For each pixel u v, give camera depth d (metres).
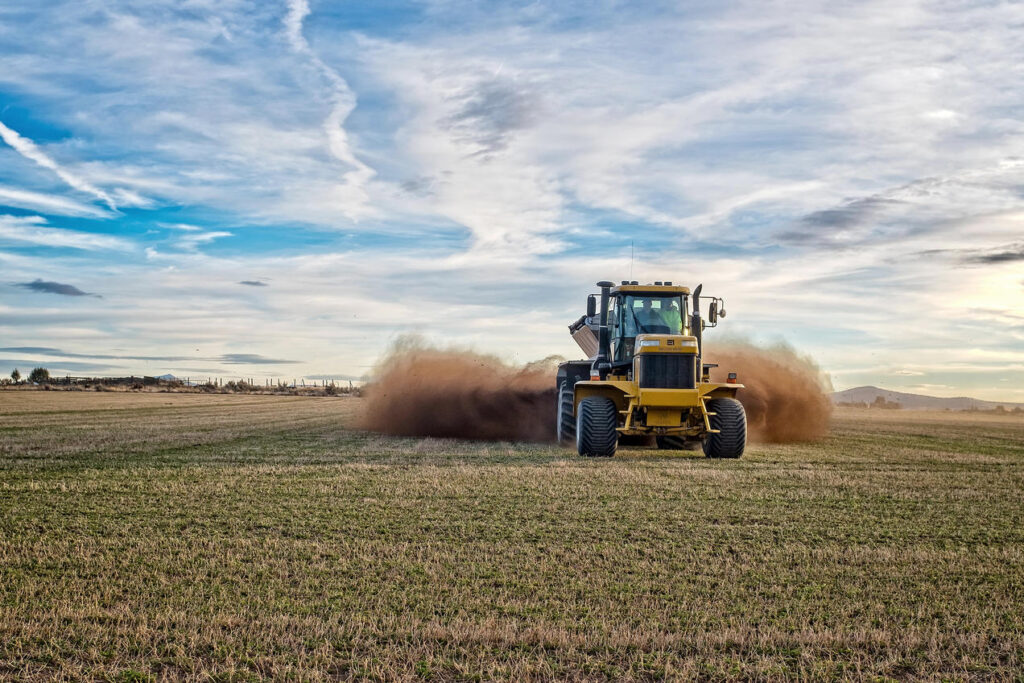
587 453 14.40
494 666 4.42
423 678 4.32
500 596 5.62
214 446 16.08
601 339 16.20
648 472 11.91
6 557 6.59
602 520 8.21
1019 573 6.41
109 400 43.50
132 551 6.80
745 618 5.24
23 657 4.54
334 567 6.32
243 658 4.53
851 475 12.09
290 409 34.38
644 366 14.34
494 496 9.59
